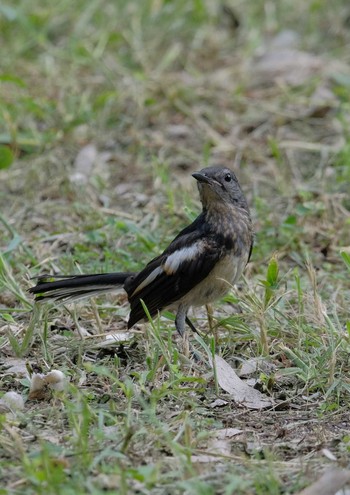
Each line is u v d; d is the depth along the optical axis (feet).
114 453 26.11
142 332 35.58
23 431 28.86
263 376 32.27
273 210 46.75
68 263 41.45
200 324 37.73
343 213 45.96
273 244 43.68
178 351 34.17
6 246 43.88
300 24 67.51
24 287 39.34
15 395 30.68
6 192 49.85
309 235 44.32
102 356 34.76
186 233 35.19
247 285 37.14
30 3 67.82
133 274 35.09
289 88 59.00
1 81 58.39
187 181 49.80
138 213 47.09
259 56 63.05
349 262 36.35
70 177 50.42
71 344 34.99
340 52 62.85
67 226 45.75
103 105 56.54
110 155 53.16
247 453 27.86
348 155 49.67
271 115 56.59
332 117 56.18
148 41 64.95
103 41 62.95
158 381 32.45
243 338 35.27
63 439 28.09
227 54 63.98
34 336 35.63
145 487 25.04
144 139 54.54
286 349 33.35
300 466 26.89
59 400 30.73
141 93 57.36
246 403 31.58
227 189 34.81
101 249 43.60
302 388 32.58
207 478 25.72
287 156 52.13
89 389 32.01
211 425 29.71
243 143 54.03
